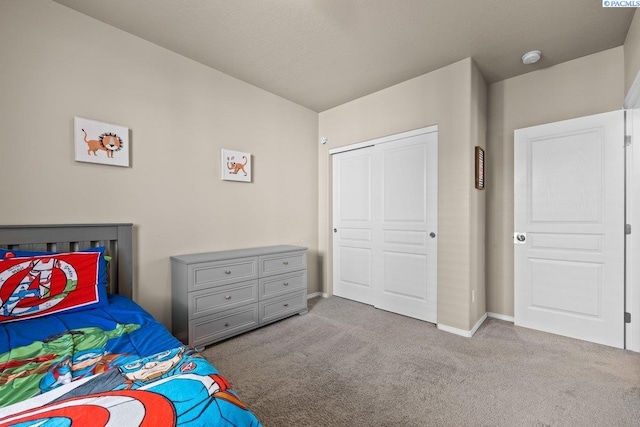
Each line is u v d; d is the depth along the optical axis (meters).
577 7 1.89
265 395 1.69
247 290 2.54
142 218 2.25
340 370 1.96
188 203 2.52
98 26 2.04
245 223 2.96
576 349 2.25
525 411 1.55
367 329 2.66
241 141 2.93
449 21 2.04
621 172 2.27
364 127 3.33
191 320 2.19
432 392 1.71
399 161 3.05
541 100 2.68
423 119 2.82
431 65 2.65
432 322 2.81
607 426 1.43
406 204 3.00
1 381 0.94
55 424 0.65
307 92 3.22
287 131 3.40
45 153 1.83
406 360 2.09
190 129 2.54
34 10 1.79
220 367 2.00
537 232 2.63
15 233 1.71
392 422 1.47
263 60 2.56
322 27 2.12
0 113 1.69
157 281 2.33
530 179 2.67
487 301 2.98
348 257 3.61
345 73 2.79
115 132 2.09
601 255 2.34
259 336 2.50
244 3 1.87
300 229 3.57
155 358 1.08
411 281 2.97
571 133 2.47
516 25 2.08
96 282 1.77
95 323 1.50
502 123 2.89
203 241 2.62
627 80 2.20
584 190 2.41
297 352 2.21
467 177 2.52
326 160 3.74
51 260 1.67
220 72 2.75
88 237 1.96
